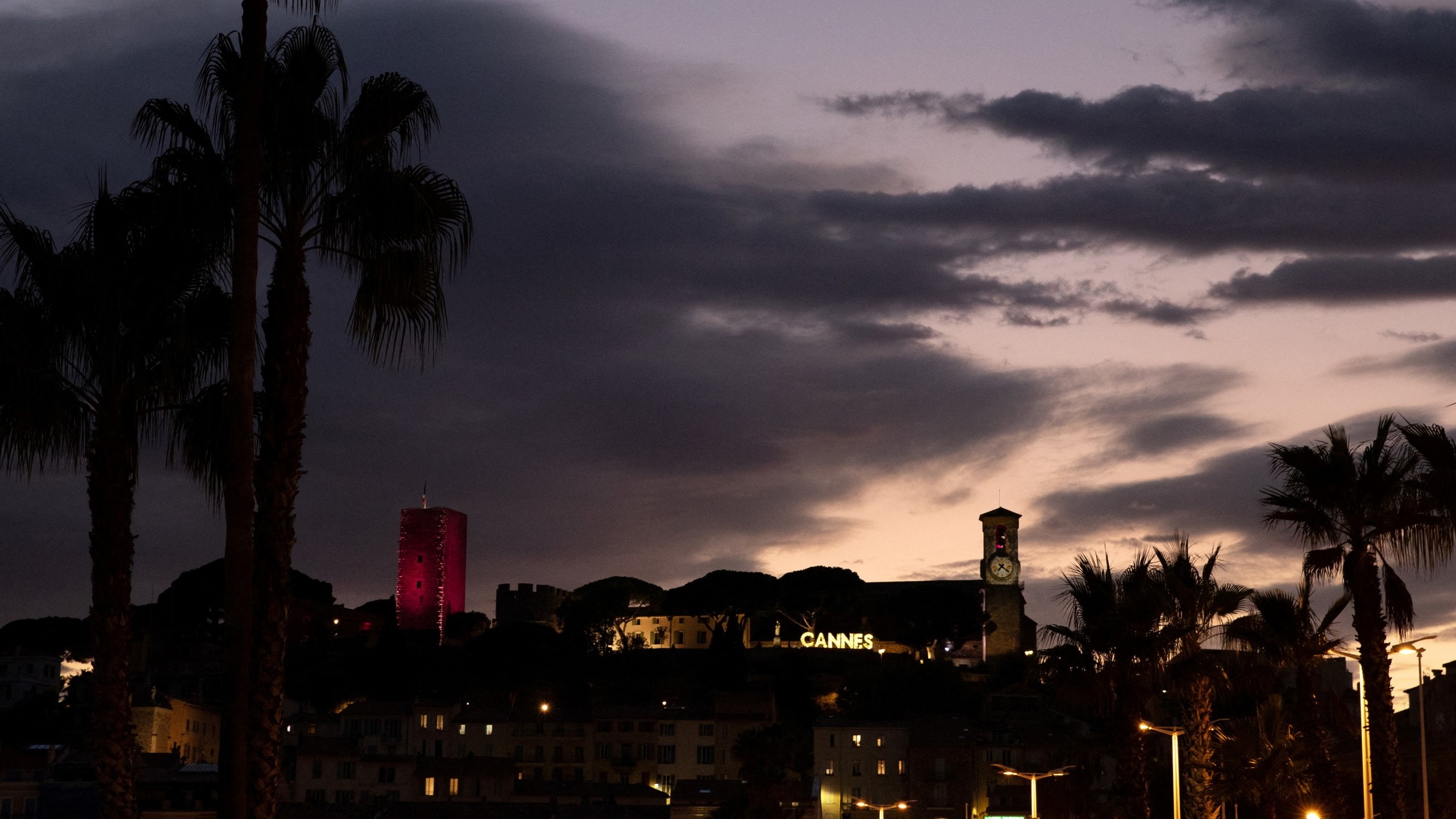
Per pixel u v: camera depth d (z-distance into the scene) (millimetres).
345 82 32844
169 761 131125
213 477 35281
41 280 33750
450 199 33312
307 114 32062
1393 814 49031
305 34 32625
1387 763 49375
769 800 153625
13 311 33719
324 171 32562
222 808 29188
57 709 198500
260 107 30875
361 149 32656
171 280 34000
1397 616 50406
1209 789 59719
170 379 33969
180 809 108312
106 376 33812
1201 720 59969
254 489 30578
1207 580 61188
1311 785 60656
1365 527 51188
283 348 30859
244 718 29438
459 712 195375
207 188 33094
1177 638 60250
